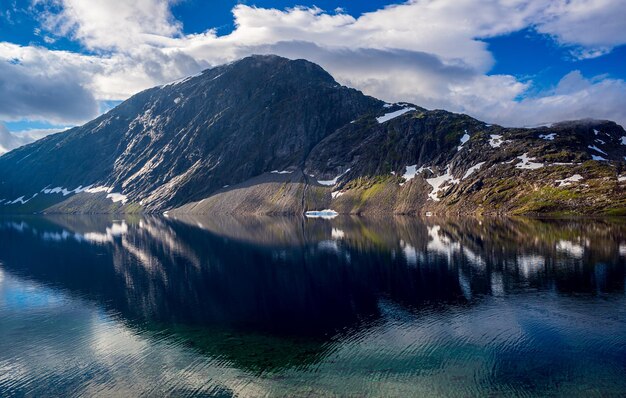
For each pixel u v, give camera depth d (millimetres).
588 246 115312
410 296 76688
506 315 64625
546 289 77312
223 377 48406
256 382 46781
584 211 194625
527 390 43156
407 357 51312
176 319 69438
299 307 73188
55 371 52531
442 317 64938
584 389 43062
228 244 152250
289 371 48906
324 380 46469
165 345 58656
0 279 102625
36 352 58500
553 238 131125
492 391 43125
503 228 161125
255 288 87375
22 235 199250
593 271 88312
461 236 145125
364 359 51250
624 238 125938
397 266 101625
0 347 60656
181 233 193750
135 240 171875
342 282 89000
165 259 124625
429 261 105500
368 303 73750
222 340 59469
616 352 51000
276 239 161625
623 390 42719
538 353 51312
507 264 97938
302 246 141375
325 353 53531
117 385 48406
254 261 116812
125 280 98438
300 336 59594
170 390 46531
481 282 83688
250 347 56438
